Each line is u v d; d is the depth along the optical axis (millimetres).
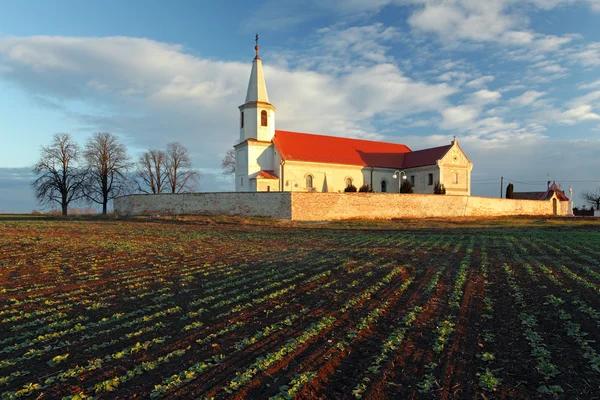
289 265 15500
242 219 38969
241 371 6270
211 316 9148
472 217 51000
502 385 5836
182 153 70125
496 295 10914
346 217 43562
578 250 20375
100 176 58156
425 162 56844
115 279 12922
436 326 8422
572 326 8172
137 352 7059
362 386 5766
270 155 50875
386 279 12664
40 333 8078
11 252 17312
